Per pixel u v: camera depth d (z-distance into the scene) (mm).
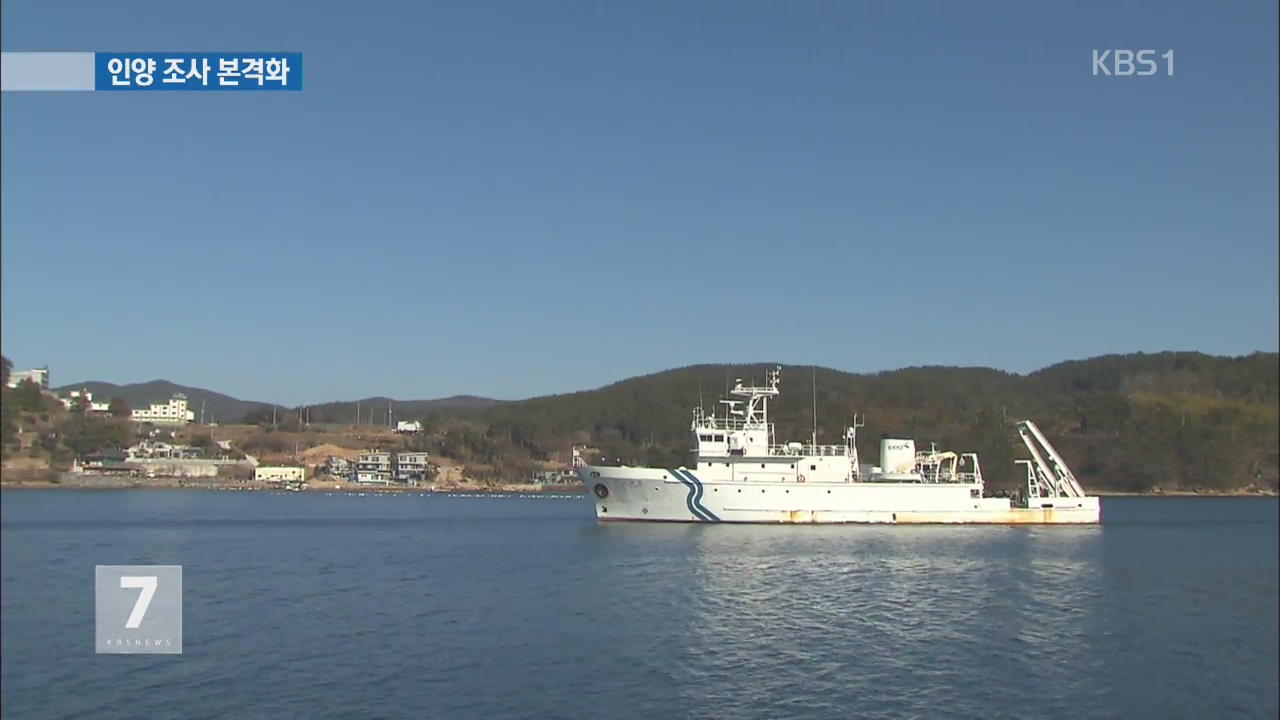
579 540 88000
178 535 107125
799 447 99125
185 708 37000
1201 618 56781
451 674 41219
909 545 84562
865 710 37344
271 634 49000
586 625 50906
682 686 39719
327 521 129625
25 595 62031
